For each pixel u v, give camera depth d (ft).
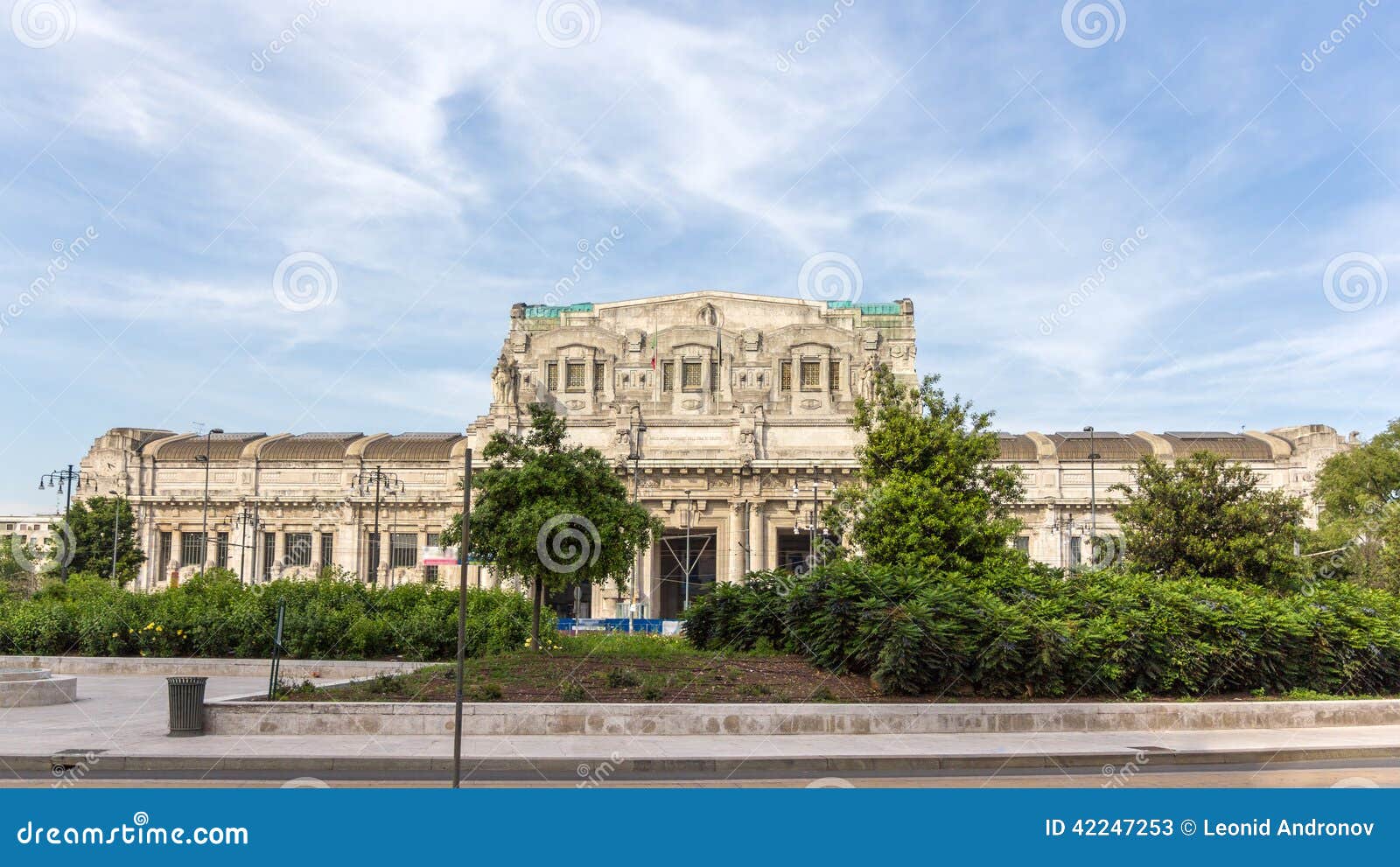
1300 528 164.45
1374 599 114.62
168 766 67.51
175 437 369.09
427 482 342.23
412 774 65.51
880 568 109.40
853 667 99.71
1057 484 320.70
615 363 335.06
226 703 79.87
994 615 96.02
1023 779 65.92
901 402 144.66
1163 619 100.83
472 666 102.06
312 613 140.77
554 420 133.90
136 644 142.10
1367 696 105.19
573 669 99.35
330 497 343.05
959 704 86.48
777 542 320.09
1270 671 102.63
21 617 146.51
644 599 308.40
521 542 123.03
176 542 349.20
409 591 158.10
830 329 328.08
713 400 324.39
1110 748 75.72
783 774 67.00
